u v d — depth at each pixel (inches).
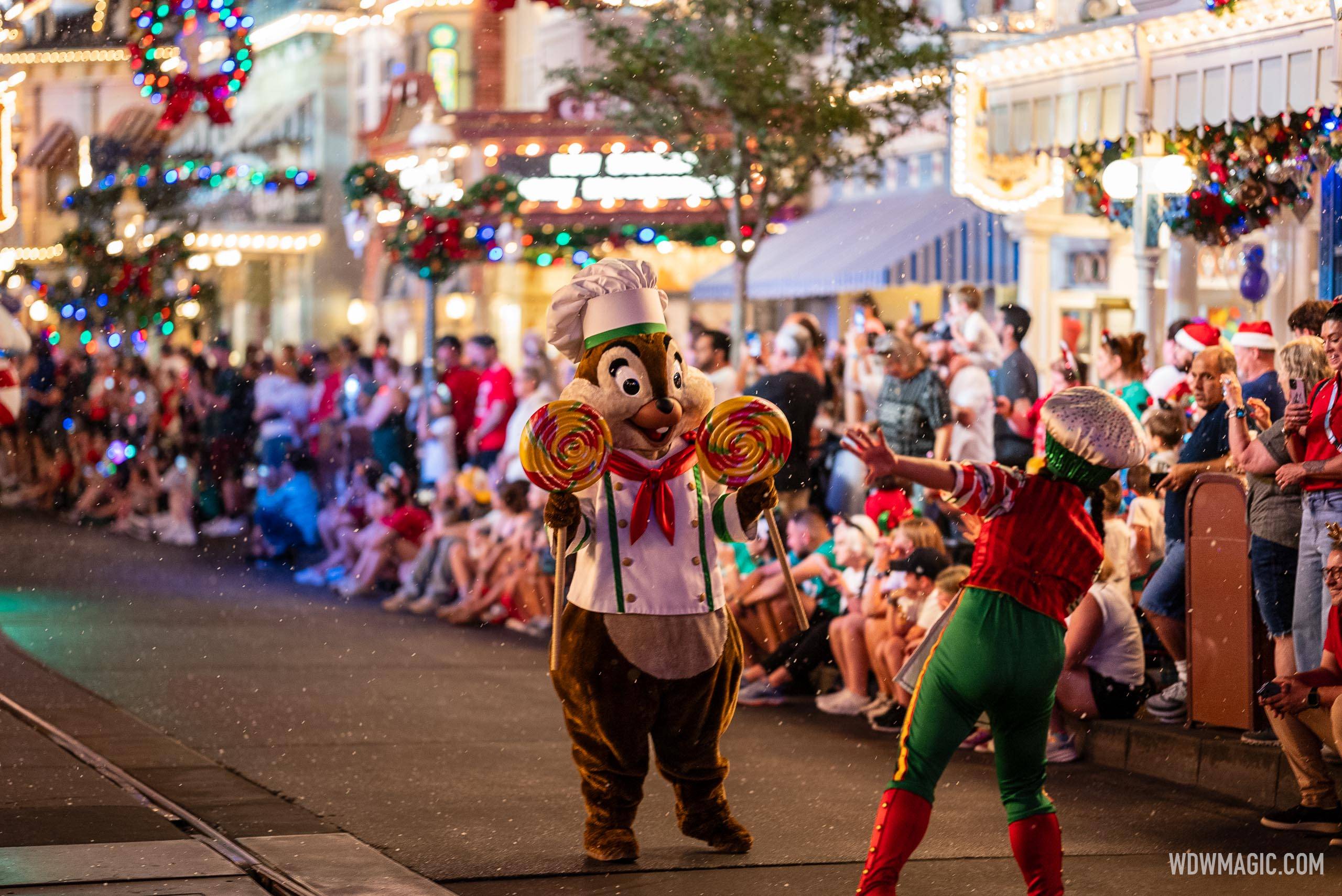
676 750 262.7
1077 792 306.3
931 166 785.6
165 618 524.4
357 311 1203.9
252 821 277.6
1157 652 360.2
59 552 709.9
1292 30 386.6
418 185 784.9
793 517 405.1
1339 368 275.7
